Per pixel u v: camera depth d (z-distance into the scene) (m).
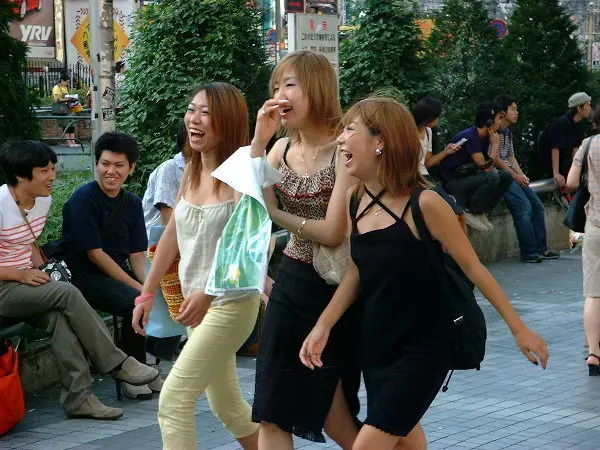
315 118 5.04
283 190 5.07
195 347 5.21
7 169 7.20
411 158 4.54
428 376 4.55
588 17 23.48
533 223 14.53
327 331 4.75
